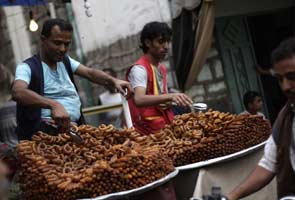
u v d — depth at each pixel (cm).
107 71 809
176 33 782
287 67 272
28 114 400
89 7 799
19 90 383
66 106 416
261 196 411
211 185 390
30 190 342
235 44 862
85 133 382
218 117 416
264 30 930
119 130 392
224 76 854
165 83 466
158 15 788
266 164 304
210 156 396
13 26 962
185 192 393
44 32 407
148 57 460
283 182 293
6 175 226
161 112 456
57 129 401
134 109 457
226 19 860
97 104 834
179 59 784
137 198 345
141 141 388
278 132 293
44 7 876
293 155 287
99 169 327
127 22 809
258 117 426
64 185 324
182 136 413
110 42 824
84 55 842
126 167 335
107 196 327
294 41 275
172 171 366
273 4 883
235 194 304
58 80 418
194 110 448
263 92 873
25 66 406
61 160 356
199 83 836
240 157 408
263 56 931
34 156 345
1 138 573
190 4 763
